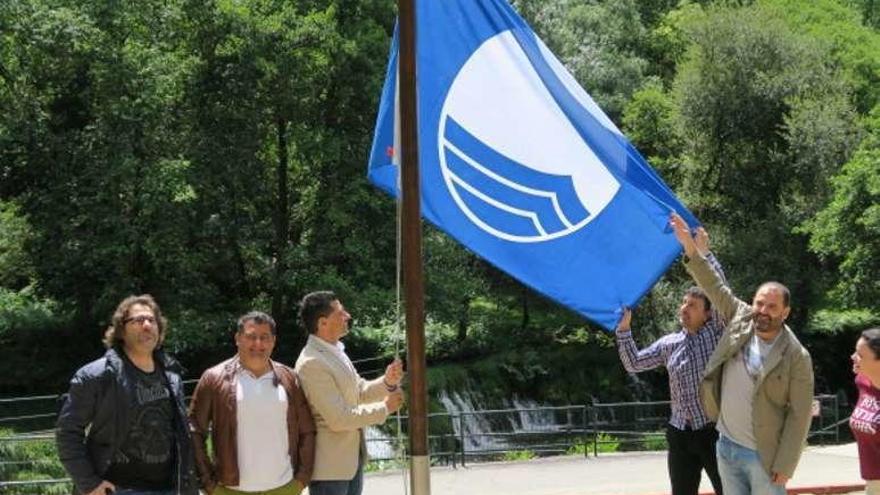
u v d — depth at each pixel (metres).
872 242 25.98
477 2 6.06
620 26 43.31
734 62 31.50
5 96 25.72
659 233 6.14
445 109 5.98
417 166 5.36
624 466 13.95
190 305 27.75
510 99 6.08
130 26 26.22
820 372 32.44
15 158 26.52
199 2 27.14
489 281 34.59
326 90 29.86
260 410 5.46
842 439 23.34
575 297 6.03
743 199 31.98
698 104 31.61
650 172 6.16
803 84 31.20
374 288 27.95
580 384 30.39
